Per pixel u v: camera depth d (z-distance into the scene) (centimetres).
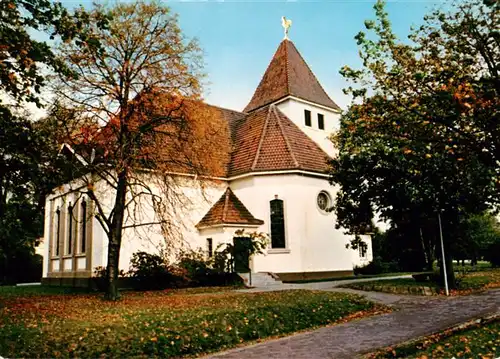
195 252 2483
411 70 1114
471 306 1396
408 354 847
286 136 2889
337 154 2292
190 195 2673
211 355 941
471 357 778
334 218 2836
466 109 959
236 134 3244
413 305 1504
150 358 914
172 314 1251
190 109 1798
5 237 1841
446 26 1102
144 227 2470
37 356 895
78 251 2695
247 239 2544
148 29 1759
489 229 4147
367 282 2184
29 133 1436
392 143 1192
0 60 1134
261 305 1373
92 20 1556
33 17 1132
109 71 1694
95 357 895
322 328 1198
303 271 2617
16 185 1510
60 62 1264
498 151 1005
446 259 1945
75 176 1709
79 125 1709
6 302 1705
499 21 1018
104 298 1734
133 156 1684
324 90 3625
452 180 1514
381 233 3753
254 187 2714
